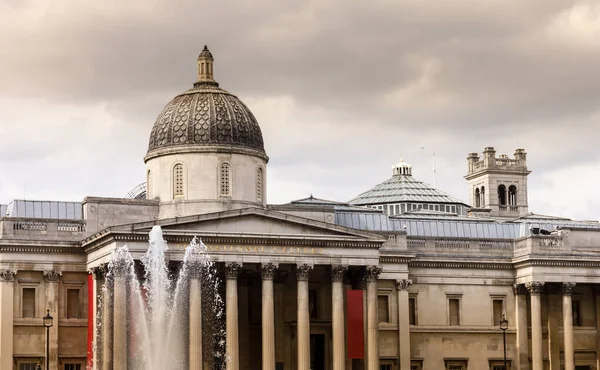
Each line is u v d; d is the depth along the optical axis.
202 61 149.38
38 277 139.62
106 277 130.62
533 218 188.50
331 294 144.62
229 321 132.88
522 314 158.00
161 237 129.38
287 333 143.88
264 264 135.00
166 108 147.00
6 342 137.12
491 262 157.88
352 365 143.38
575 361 159.88
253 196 144.50
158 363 128.75
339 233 138.12
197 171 142.50
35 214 145.62
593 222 182.88
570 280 156.12
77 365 140.00
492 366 157.12
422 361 154.50
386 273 150.75
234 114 145.00
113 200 141.88
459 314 156.75
